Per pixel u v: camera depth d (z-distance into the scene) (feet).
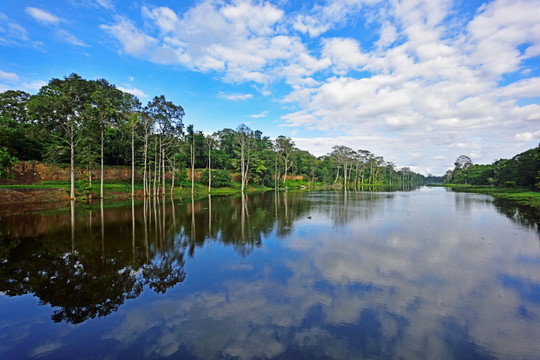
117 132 150.61
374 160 385.91
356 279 27.71
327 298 23.47
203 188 180.55
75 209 79.00
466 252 37.04
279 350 16.42
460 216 69.72
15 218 62.34
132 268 30.73
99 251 37.32
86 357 15.96
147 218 64.69
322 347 16.76
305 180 311.47
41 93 144.25
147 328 18.92
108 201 104.94
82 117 109.50
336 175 353.51
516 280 27.50
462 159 380.17
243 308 21.68
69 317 20.49
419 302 22.84
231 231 50.88
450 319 20.21
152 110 132.67
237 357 15.74
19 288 25.55
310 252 37.11
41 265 31.53
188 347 16.72
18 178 108.27
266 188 230.68
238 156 220.23
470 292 24.80
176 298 23.44
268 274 28.99
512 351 16.65
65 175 124.88
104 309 21.66
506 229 52.60
